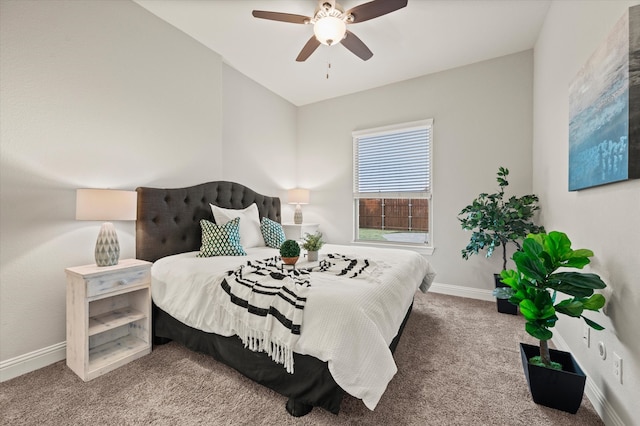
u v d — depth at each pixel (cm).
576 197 186
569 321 194
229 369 184
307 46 254
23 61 184
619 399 130
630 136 118
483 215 292
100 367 178
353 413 144
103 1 224
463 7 246
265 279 173
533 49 307
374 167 414
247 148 386
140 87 250
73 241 207
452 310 297
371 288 159
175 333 204
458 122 351
